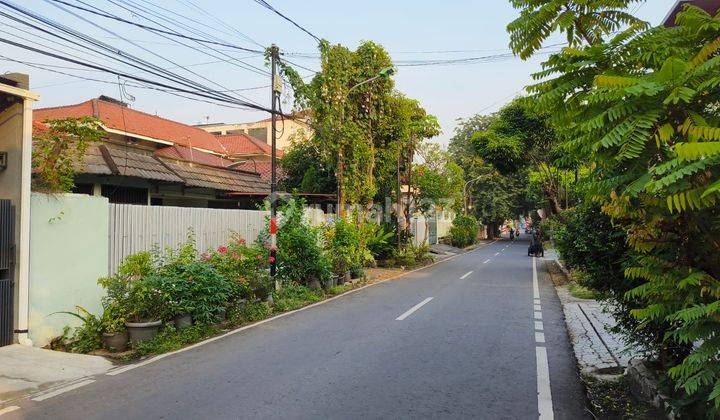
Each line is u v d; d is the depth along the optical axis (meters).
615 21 4.01
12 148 7.76
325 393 5.74
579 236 6.60
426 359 7.25
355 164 19.55
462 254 35.09
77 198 8.55
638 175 3.23
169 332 8.41
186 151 21.27
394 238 24.75
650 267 3.93
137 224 10.05
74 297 8.45
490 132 20.48
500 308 11.86
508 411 5.21
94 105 21.52
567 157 3.83
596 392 5.84
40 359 7.13
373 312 11.37
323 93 18.16
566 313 11.16
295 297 12.85
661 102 3.06
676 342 4.79
